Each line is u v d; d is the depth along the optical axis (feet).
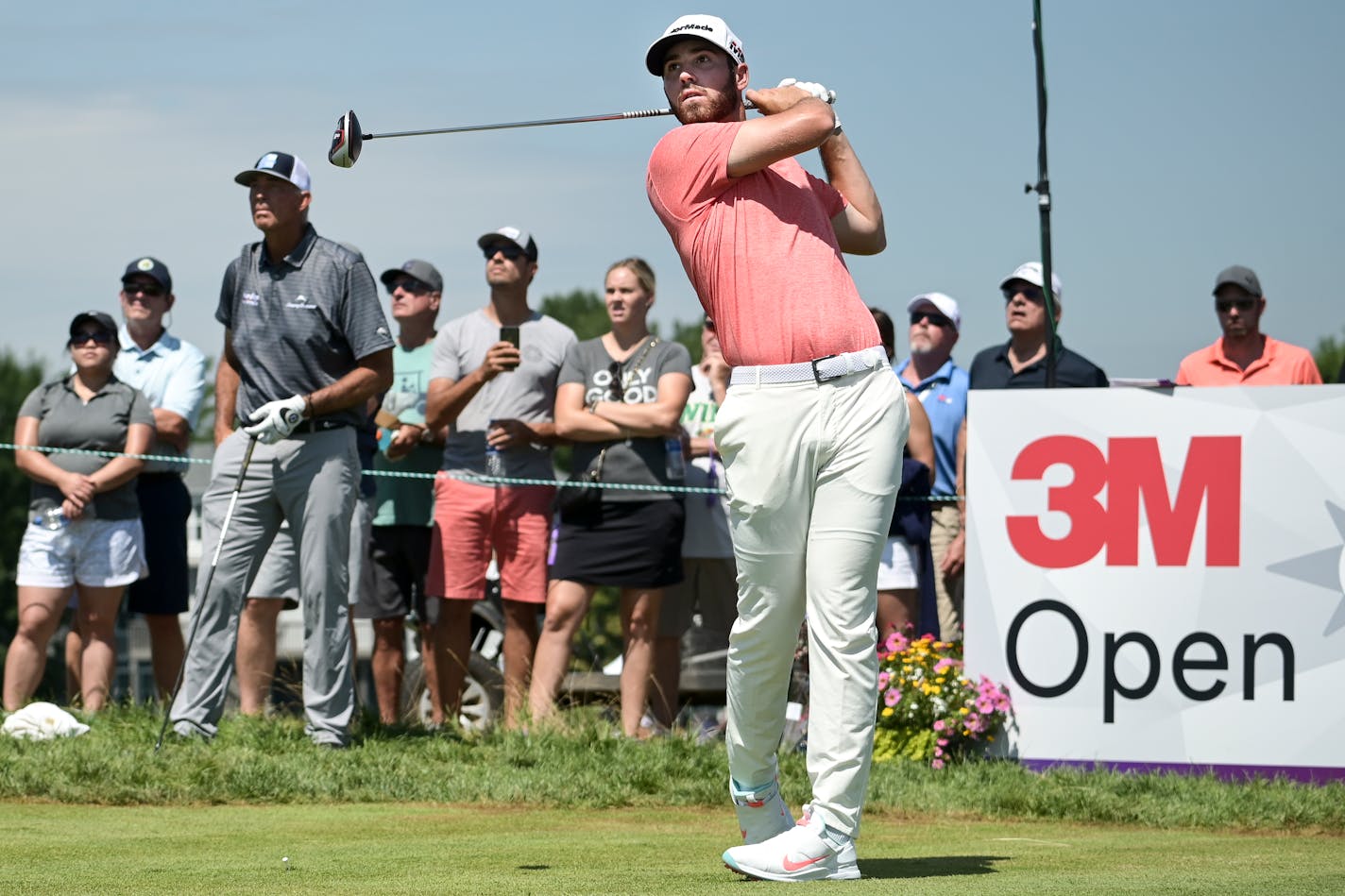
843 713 20.25
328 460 33.65
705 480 41.83
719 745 34.12
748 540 20.80
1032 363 41.55
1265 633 32.78
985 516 34.27
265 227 33.65
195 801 28.25
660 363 38.50
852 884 18.86
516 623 40.14
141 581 42.75
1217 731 32.91
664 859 21.77
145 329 44.42
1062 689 33.73
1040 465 34.01
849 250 22.39
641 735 37.42
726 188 20.94
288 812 27.20
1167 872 19.98
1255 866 20.84
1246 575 32.89
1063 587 33.78
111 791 28.12
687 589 41.88
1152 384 33.60
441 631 41.68
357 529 37.68
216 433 37.19
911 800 29.68
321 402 33.32
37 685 40.81
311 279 33.81
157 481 42.91
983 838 25.44
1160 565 33.30
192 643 33.78
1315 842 24.86
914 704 34.27
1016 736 33.96
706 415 42.55
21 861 21.20
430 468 43.70
